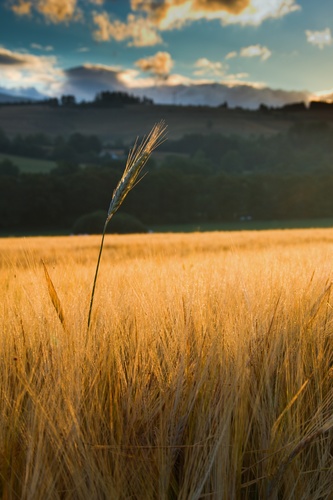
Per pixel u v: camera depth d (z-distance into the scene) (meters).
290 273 2.86
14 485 1.52
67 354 1.75
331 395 1.89
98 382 1.73
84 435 1.60
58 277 3.01
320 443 1.86
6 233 73.44
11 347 1.87
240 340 1.87
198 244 16.09
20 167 122.19
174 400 1.73
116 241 22.17
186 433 1.71
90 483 1.48
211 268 3.41
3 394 1.64
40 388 1.73
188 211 86.00
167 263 4.33
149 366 1.89
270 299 2.35
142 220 84.19
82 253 11.23
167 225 83.19
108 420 1.70
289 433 1.77
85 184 80.38
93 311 2.20
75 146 168.88
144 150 1.96
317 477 1.77
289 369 1.95
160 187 84.25
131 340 1.99
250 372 1.88
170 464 1.57
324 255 4.48
